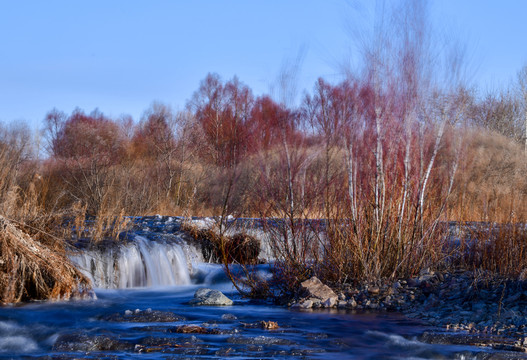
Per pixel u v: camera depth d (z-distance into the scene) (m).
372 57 9.17
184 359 5.61
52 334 6.83
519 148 23.73
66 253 10.56
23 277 8.84
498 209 11.57
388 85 9.21
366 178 9.48
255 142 9.74
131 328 7.13
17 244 9.01
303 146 9.45
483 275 9.17
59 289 9.13
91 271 10.97
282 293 9.72
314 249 9.69
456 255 10.27
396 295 8.96
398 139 9.37
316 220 9.67
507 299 8.12
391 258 9.60
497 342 6.50
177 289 11.27
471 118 9.62
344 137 9.25
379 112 9.23
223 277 11.95
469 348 6.29
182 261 12.42
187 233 13.66
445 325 7.47
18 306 8.42
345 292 9.23
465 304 8.27
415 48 9.15
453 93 9.26
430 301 8.56
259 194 9.90
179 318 7.83
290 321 7.71
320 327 7.33
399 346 6.39
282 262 9.83
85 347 6.17
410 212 9.55
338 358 5.82
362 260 9.42
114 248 11.60
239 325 7.41
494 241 9.97
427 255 9.87
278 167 9.62
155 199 20.08
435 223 9.61
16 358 5.79
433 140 9.41
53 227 10.77
